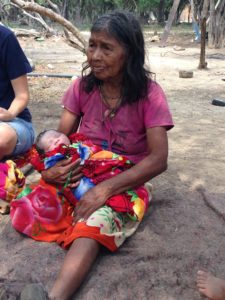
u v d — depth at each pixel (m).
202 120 5.68
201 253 2.51
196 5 19.69
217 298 2.12
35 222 2.62
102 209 2.41
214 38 16.70
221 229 2.78
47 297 1.98
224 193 3.28
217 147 4.50
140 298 2.20
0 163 3.07
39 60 11.87
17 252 2.51
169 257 2.48
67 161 2.57
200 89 8.08
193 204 3.09
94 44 2.46
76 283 2.16
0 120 3.18
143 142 2.72
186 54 14.45
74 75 8.93
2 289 2.22
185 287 2.28
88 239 2.28
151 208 3.00
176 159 4.07
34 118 5.58
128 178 2.50
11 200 2.95
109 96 2.68
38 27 24.03
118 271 2.35
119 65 2.48
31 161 2.70
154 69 10.60
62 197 2.63
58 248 2.53
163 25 34.53
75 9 37.91
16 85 3.26
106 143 2.74
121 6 35.69
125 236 2.51
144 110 2.60
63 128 2.85
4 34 3.17
